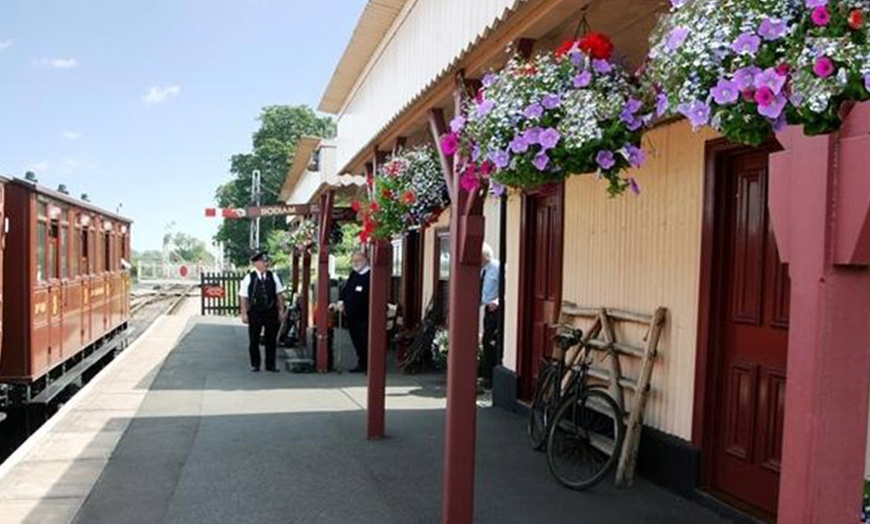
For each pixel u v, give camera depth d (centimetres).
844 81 170
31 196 851
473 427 430
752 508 449
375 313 665
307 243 1395
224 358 1258
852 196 192
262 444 650
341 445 646
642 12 333
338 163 1053
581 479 525
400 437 675
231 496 509
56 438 672
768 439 443
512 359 791
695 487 489
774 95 179
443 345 1051
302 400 863
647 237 554
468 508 430
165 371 1099
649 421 545
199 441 661
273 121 6681
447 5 420
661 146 536
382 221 612
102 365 1419
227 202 6475
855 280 200
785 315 432
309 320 1493
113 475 556
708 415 487
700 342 491
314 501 499
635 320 555
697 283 497
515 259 789
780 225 214
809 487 201
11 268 845
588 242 641
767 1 180
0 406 836
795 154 208
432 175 596
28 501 497
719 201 481
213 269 7094
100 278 1323
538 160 292
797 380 207
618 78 290
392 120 580
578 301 657
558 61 296
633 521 454
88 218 1201
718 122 194
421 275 1334
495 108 303
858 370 201
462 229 420
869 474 338
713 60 188
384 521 463
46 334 925
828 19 172
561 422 555
